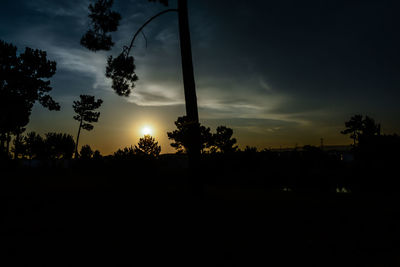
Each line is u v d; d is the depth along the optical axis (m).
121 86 10.35
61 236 4.92
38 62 33.53
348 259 3.95
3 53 31.44
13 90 32.19
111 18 10.34
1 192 10.33
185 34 8.41
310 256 4.04
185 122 8.16
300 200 9.22
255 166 17.62
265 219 6.13
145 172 17.09
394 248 4.35
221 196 9.83
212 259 3.96
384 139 13.84
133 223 5.77
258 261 3.87
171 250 4.27
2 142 31.11
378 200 9.31
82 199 8.71
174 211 6.78
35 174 23.62
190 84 8.20
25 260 3.82
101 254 4.08
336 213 6.85
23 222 5.87
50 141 40.47
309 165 15.73
